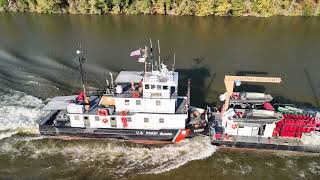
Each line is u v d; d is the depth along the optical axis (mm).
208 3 88875
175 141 39969
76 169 36219
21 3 95188
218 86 51719
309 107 46594
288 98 48969
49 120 41469
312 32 77062
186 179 35062
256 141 38250
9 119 43344
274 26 81562
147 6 91562
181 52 64438
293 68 58281
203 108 45969
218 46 67812
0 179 34688
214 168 36531
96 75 54438
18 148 39156
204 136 39594
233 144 38219
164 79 37812
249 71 56938
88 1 92562
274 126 38344
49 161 37312
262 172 36062
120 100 38812
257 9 89688
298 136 39031
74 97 43562
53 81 52500
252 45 68625
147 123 39500
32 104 46625
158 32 76750
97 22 85125
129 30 78312
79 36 73500
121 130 39625
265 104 40500
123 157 38125
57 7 94125
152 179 35031
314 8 90625
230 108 39375
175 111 39094
